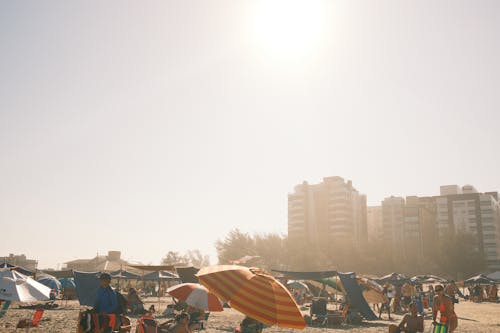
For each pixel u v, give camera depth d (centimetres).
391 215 16850
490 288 5094
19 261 12138
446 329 1210
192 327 1047
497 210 16988
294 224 17138
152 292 5206
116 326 868
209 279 662
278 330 1955
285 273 2711
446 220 16125
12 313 2409
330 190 16812
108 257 11319
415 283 4462
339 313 2367
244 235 11694
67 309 2859
